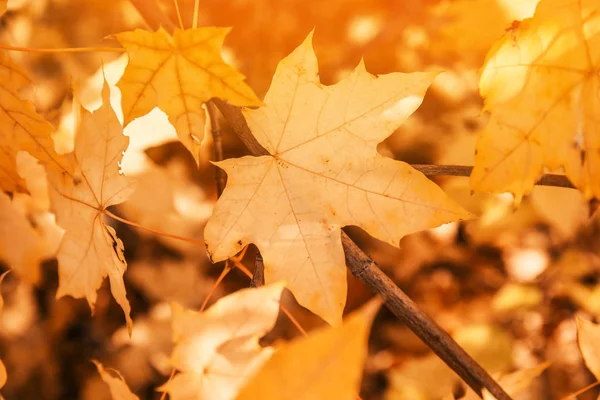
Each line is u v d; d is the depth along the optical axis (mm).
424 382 777
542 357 854
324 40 850
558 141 548
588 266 878
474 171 548
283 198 564
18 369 832
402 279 914
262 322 527
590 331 567
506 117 545
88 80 752
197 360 530
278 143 563
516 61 543
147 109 547
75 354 853
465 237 922
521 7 663
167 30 602
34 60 777
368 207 562
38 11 791
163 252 856
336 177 563
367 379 869
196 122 548
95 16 791
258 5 844
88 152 578
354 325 452
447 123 815
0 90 573
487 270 912
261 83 837
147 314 858
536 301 884
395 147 837
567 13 537
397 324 907
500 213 799
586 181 553
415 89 556
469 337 849
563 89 545
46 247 742
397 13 789
